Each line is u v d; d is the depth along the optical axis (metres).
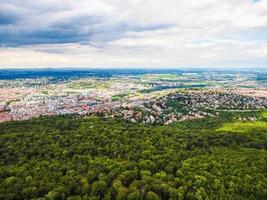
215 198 94.19
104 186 92.75
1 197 89.38
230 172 109.62
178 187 95.88
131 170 103.44
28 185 95.12
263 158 125.31
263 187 102.12
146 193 89.94
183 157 120.56
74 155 120.06
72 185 94.06
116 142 134.88
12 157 120.81
